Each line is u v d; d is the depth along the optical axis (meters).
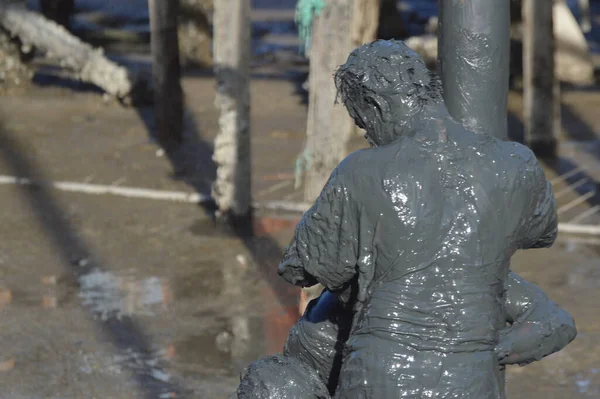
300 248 8.14
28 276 24.19
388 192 7.66
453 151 7.84
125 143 39.31
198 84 53.62
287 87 53.38
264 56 63.78
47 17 59.81
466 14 8.28
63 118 44.03
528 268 24.67
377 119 8.18
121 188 32.16
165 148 38.44
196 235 27.67
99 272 24.59
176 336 20.41
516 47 51.53
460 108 8.34
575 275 24.08
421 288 7.60
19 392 17.70
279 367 8.42
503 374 8.16
